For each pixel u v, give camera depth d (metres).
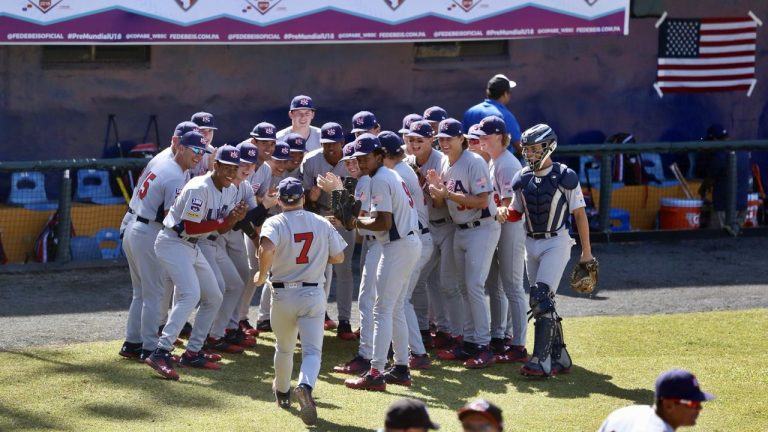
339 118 35.53
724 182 35.59
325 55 35.06
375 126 23.69
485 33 34.53
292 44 34.53
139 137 34.09
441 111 24.52
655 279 29.73
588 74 37.28
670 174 38.16
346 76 35.34
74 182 32.47
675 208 35.62
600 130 37.75
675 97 38.09
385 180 19.48
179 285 20.25
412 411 10.84
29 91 32.88
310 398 17.52
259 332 24.27
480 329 21.83
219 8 32.50
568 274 30.19
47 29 31.30
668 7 37.41
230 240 22.81
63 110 33.28
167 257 20.23
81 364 21.11
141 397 19.06
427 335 23.52
